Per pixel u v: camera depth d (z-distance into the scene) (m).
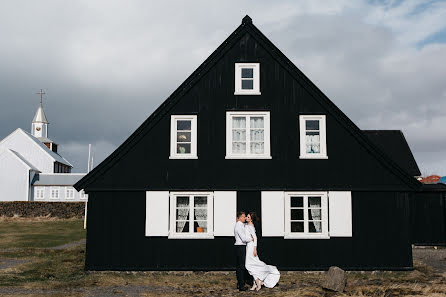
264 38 16.52
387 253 15.76
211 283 13.91
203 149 16.12
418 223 22.73
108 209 15.86
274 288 13.07
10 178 63.97
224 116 16.30
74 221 46.12
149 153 16.08
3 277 14.43
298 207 16.03
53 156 77.75
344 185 15.99
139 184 15.94
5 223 42.75
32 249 21.55
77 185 15.80
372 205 15.96
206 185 15.95
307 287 13.16
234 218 15.80
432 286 13.05
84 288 12.98
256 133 16.36
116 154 15.99
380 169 16.06
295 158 16.11
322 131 16.25
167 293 12.35
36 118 95.50
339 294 12.20
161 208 15.84
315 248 15.71
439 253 20.39
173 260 15.64
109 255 15.67
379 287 13.04
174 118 16.27
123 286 13.38
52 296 11.77
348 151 16.14
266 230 15.73
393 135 31.50
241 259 12.77
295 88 16.42
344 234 15.77
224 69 16.48
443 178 41.84
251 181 15.98
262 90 16.39
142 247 15.70
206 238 15.71
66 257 19.02
